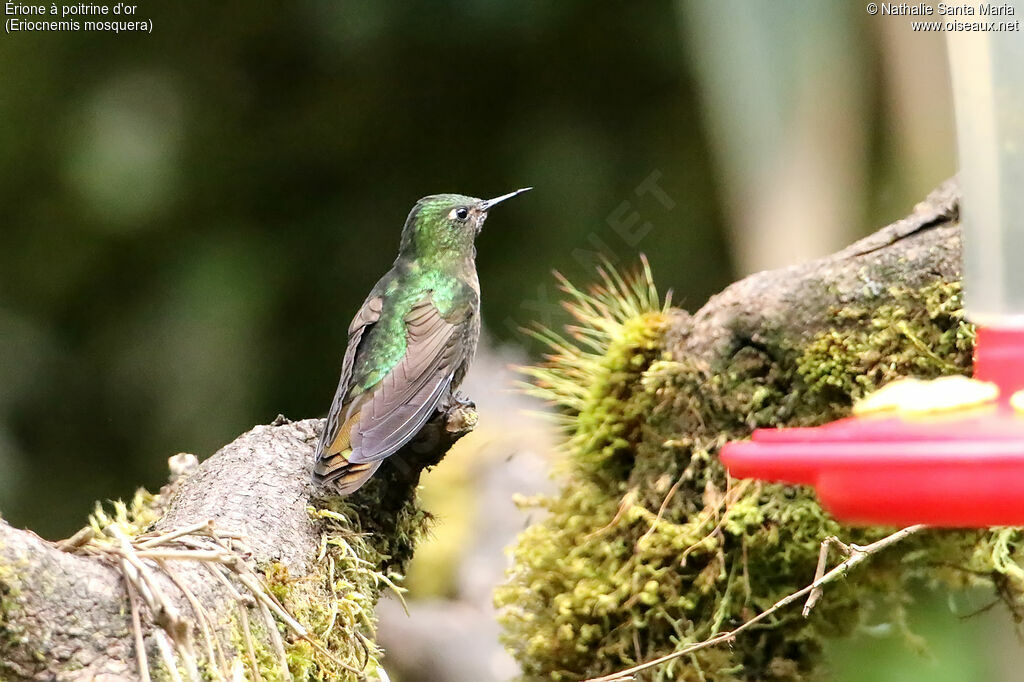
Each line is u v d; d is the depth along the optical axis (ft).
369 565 18.10
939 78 30.22
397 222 45.24
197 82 45.21
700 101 38.42
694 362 19.61
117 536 13.48
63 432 43.78
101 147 42.91
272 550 16.46
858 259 18.74
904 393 13.84
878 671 21.31
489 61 45.11
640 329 20.53
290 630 15.34
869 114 30.68
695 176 43.39
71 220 44.16
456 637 31.53
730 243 31.91
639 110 44.86
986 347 14.74
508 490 33.30
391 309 24.30
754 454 12.34
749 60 29.94
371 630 17.34
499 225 44.14
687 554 19.15
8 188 44.47
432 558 33.17
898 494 11.62
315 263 44.75
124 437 43.55
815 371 18.67
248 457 18.94
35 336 44.01
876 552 18.84
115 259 44.70
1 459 41.81
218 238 44.50
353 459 18.34
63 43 44.57
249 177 45.29
